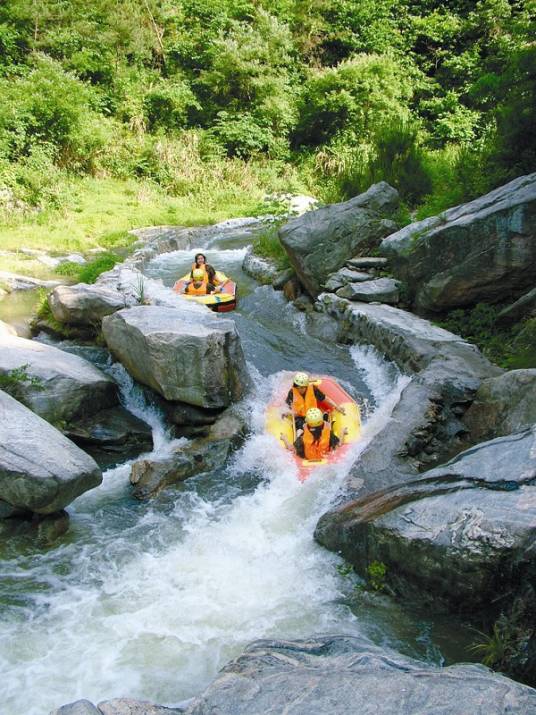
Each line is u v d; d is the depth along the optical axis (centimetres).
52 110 2027
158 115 2584
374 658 362
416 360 842
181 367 774
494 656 419
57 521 618
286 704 317
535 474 462
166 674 455
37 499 583
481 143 1562
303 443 725
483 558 434
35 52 2511
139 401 867
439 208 1215
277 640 408
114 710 344
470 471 499
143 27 2867
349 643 397
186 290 1225
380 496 557
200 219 1967
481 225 908
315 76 2748
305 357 986
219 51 2727
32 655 473
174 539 612
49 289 1240
